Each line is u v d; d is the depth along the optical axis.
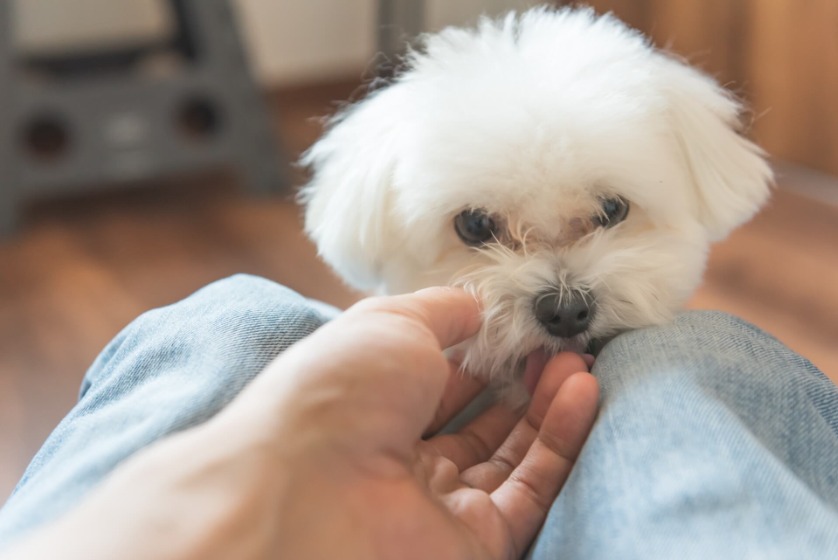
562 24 0.42
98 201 1.04
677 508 0.25
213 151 1.01
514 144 0.37
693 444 0.26
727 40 0.96
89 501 0.24
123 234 0.95
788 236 0.85
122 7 1.23
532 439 0.33
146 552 0.23
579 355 0.34
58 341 0.74
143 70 1.08
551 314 0.36
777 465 0.25
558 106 0.37
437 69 0.41
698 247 0.40
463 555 0.27
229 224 0.97
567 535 0.27
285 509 0.25
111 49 1.07
